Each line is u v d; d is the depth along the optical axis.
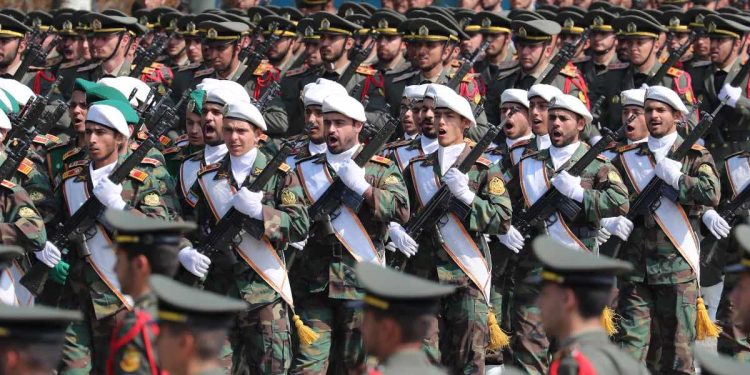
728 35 47.66
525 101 39.75
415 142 37.78
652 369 36.94
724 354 37.28
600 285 21.47
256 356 33.41
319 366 34.19
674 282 36.16
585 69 48.31
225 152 34.78
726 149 45.19
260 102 36.19
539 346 35.59
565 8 52.12
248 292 33.16
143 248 24.47
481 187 35.25
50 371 20.25
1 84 40.34
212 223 33.72
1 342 19.95
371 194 33.97
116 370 25.17
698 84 48.09
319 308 34.56
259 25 50.44
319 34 47.94
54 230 34.31
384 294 20.56
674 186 35.94
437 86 36.06
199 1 60.06
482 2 58.06
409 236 34.94
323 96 37.09
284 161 33.84
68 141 36.16
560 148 36.62
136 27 49.72
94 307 32.84
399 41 47.59
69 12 52.94
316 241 34.50
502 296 37.41
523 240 36.03
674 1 59.03
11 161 33.25
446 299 35.38
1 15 50.06
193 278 33.19
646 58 47.25
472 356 35.31
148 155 33.91
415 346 20.73
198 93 36.44
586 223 36.03
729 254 38.47
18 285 34.81
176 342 20.72
